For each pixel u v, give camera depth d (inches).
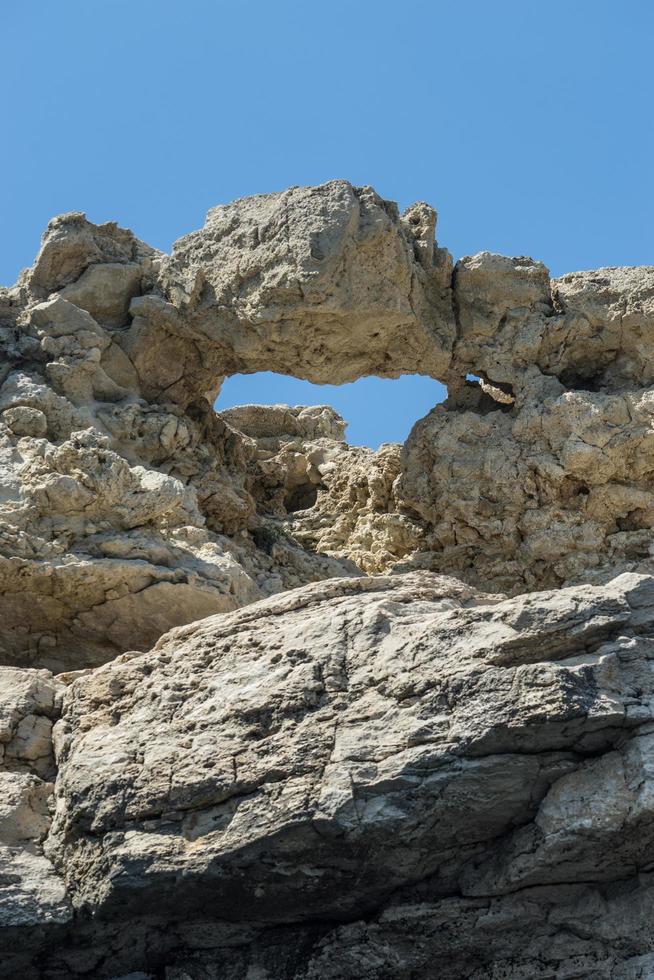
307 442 1235.9
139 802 708.7
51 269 1054.4
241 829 689.0
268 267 1015.6
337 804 677.3
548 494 1021.2
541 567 1018.7
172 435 1026.1
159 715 732.7
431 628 700.0
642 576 700.0
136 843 701.9
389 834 678.5
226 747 706.2
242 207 1043.3
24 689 781.3
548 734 669.3
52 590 882.1
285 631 738.2
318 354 1044.5
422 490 1060.5
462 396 1088.2
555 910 693.3
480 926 693.3
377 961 701.3
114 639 898.1
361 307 1014.4
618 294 1052.5
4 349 1025.5
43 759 765.3
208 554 926.4
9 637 897.5
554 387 1047.0
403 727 685.3
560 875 684.7
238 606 904.3
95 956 728.3
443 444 1056.8
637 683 676.1
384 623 719.1
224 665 738.8
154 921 715.4
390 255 1019.9
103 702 756.6
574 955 685.9
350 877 695.7
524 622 685.9
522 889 690.2
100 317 1055.6
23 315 1041.5
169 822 705.6
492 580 1028.5
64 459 920.3
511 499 1029.8
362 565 1085.1
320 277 998.4
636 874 688.4
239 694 718.5
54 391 1011.9
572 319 1051.3
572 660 681.0
